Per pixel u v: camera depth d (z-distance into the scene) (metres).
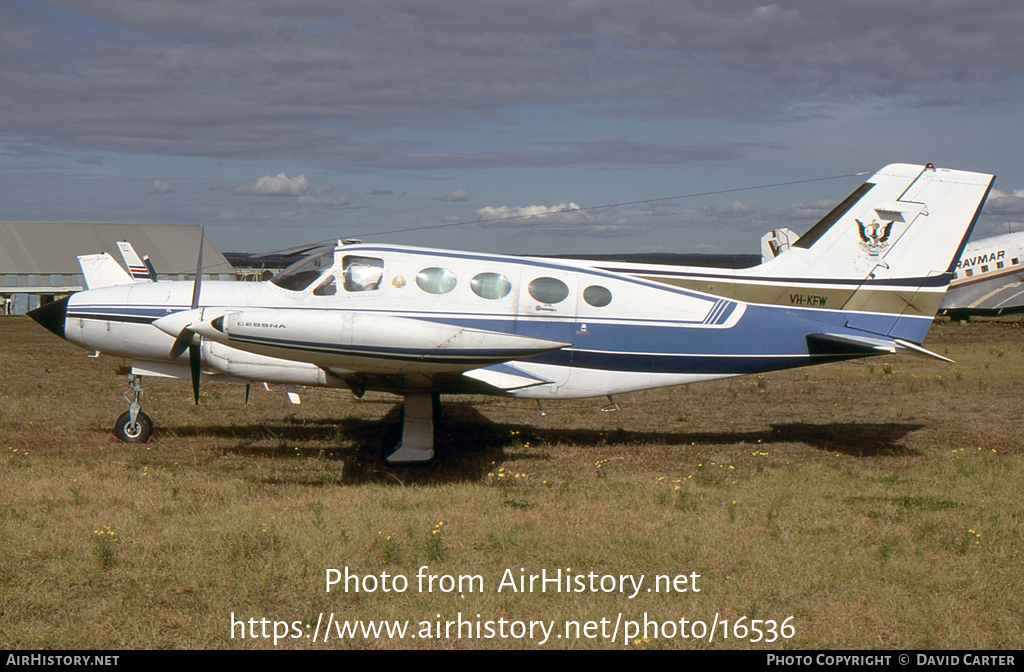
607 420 11.02
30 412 10.47
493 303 8.41
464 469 7.86
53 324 8.83
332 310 7.84
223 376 8.66
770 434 9.99
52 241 57.66
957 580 4.71
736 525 5.81
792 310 9.23
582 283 8.60
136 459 7.89
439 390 8.14
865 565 4.98
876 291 9.29
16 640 3.78
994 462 8.09
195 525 5.50
